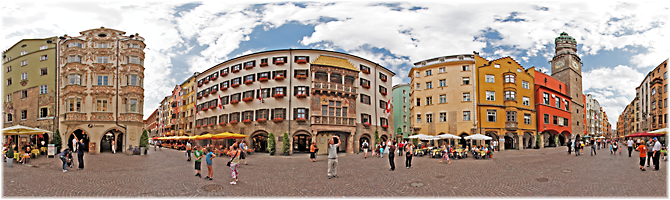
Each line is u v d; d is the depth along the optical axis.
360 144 40.88
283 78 38.47
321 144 39.56
